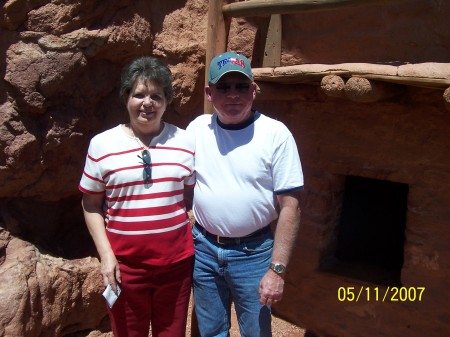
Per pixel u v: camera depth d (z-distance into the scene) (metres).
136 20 3.78
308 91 3.78
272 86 3.58
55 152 3.64
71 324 3.71
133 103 2.44
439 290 3.40
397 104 3.43
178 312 2.74
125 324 2.70
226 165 2.53
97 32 3.54
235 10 3.57
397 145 3.47
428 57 3.31
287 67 3.29
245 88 2.46
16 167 3.47
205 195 2.58
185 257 2.66
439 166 3.31
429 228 3.39
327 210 3.89
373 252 4.61
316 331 4.03
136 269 2.57
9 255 3.52
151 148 2.51
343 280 3.83
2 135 3.37
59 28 3.39
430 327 3.47
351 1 3.04
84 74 3.62
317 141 3.84
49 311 3.46
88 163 2.50
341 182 3.95
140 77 2.41
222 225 2.58
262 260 2.64
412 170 3.42
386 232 4.80
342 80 3.00
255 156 2.48
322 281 3.94
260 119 2.55
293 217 2.46
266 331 2.71
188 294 2.76
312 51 3.81
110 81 3.82
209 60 3.73
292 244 2.48
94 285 3.77
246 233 2.59
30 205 3.82
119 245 2.54
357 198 4.77
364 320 3.76
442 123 3.27
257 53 4.07
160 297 2.69
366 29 3.54
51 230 3.98
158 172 2.48
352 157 3.68
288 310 4.18
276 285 2.45
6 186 3.54
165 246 2.54
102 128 3.88
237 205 2.52
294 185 2.45
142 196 2.47
